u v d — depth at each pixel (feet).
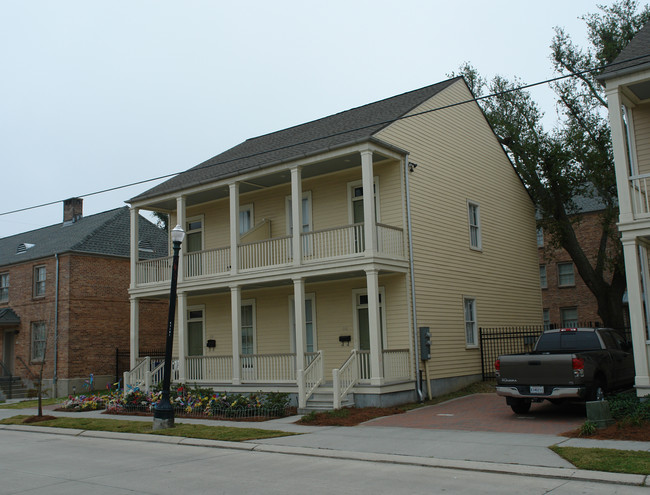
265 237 71.41
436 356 62.23
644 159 51.13
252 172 65.10
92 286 93.91
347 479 29.30
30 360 95.25
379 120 63.93
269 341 71.82
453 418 47.52
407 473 30.40
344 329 65.16
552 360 42.93
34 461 37.65
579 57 84.58
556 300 118.01
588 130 83.10
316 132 73.72
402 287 60.44
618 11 84.02
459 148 72.33
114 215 104.73
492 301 73.97
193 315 81.35
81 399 69.51
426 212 64.28
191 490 27.86
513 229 81.97
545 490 25.80
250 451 38.96
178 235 50.78
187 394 61.36
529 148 82.84
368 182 56.18
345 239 59.11
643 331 42.34
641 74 43.57
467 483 27.63
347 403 54.90
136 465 35.06
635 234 43.19
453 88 73.36
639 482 26.08
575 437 35.86
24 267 99.04
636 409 37.86
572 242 84.07
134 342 75.20
